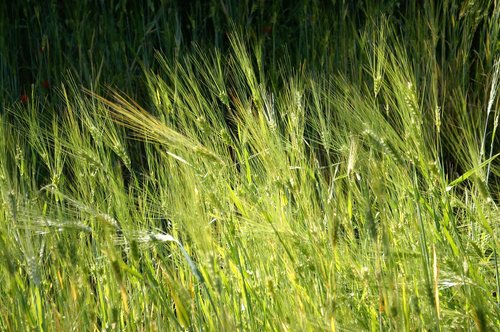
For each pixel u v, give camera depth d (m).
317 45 6.88
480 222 4.06
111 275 4.02
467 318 3.62
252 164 4.55
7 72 7.09
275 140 4.28
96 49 7.12
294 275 3.56
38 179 5.88
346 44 6.74
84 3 7.14
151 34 7.21
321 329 3.37
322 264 3.48
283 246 3.59
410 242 4.02
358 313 3.76
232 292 3.82
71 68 7.05
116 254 3.48
